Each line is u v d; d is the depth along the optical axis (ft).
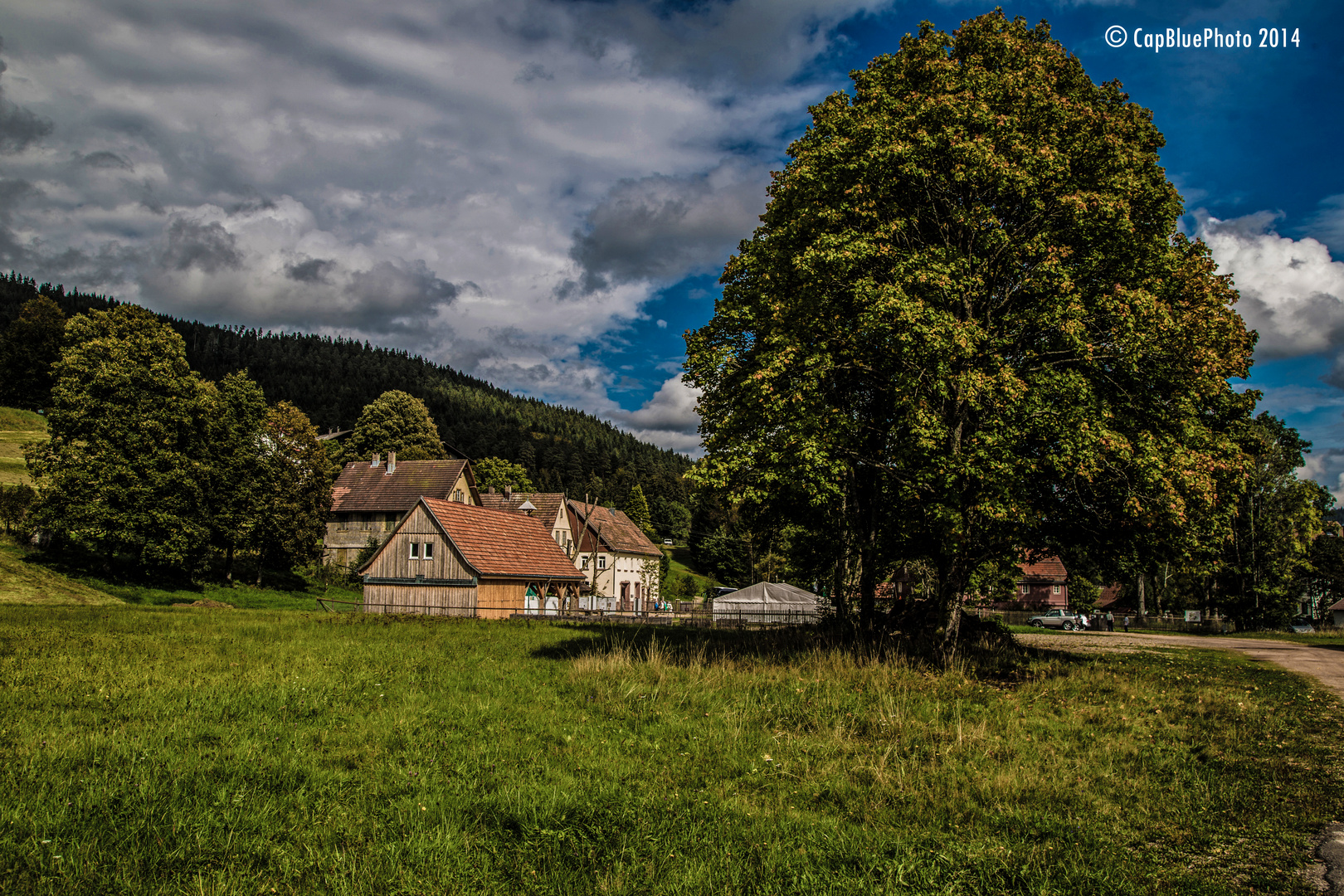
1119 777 27.35
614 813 21.26
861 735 33.37
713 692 41.11
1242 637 139.03
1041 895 16.80
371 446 273.54
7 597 112.47
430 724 32.81
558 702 38.50
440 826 20.02
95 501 135.54
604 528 271.49
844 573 80.33
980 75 57.98
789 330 59.21
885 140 55.98
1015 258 55.67
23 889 15.74
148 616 84.64
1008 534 57.00
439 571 134.92
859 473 69.67
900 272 52.75
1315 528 169.58
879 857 18.88
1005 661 62.03
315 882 16.49
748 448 57.52
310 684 40.86
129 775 23.29
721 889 16.92
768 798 24.09
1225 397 62.95
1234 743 33.22
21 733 28.14
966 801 24.14
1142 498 52.13
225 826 19.51
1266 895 17.33
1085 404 51.65
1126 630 181.27
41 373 295.28
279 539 175.32
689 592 320.29
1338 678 62.34
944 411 56.80
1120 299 52.08
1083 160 57.72
